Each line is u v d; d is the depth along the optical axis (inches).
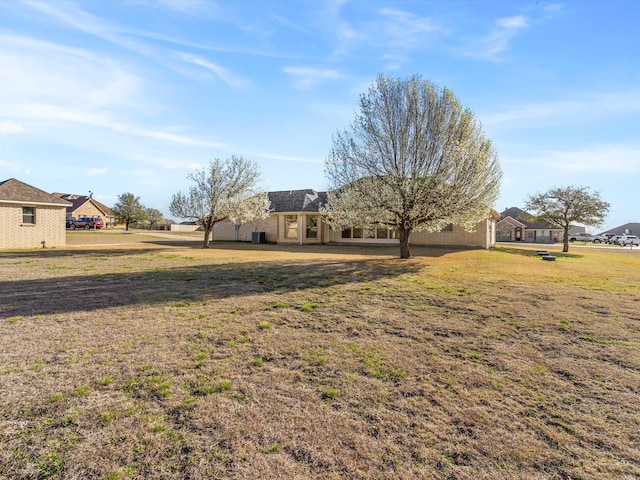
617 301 279.1
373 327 208.5
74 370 142.1
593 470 90.3
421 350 174.6
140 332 190.7
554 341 189.2
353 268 446.9
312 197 1146.7
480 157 494.9
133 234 1465.3
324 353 167.8
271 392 128.6
